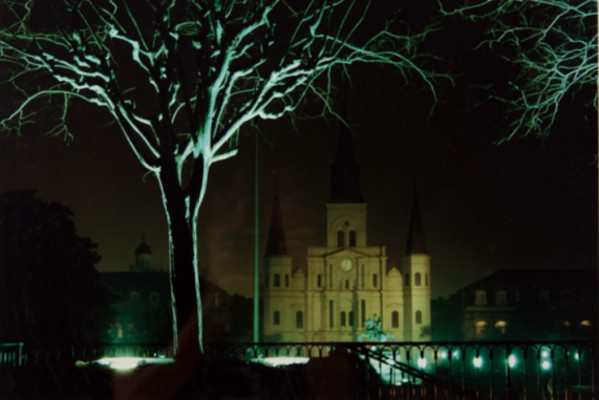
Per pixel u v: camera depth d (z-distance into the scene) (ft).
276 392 50.42
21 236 140.87
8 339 130.41
